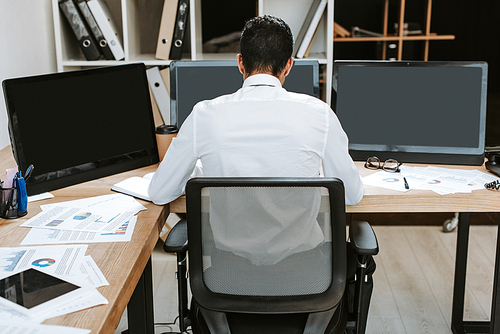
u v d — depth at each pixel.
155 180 1.45
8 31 2.26
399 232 3.13
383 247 2.93
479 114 1.87
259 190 1.15
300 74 1.96
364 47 4.17
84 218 1.40
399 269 2.67
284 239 1.20
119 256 1.18
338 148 1.33
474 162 1.87
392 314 2.27
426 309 2.30
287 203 1.17
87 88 1.69
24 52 2.43
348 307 1.45
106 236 1.28
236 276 1.23
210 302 1.24
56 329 0.88
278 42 1.32
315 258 1.22
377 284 2.52
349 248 1.68
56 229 1.32
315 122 1.28
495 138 3.97
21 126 1.52
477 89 1.86
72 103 1.65
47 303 0.94
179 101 1.99
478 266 2.68
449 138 1.88
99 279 1.06
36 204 1.51
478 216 3.25
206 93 1.98
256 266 1.22
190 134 1.32
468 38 4.06
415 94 1.89
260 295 1.24
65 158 1.64
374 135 1.92
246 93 1.29
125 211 1.46
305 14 3.03
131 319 1.57
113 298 0.99
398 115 1.91
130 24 2.79
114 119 1.77
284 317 1.30
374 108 1.92
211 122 1.28
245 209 1.17
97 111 1.72
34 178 1.56
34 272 1.07
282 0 3.01
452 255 2.82
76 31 2.67
